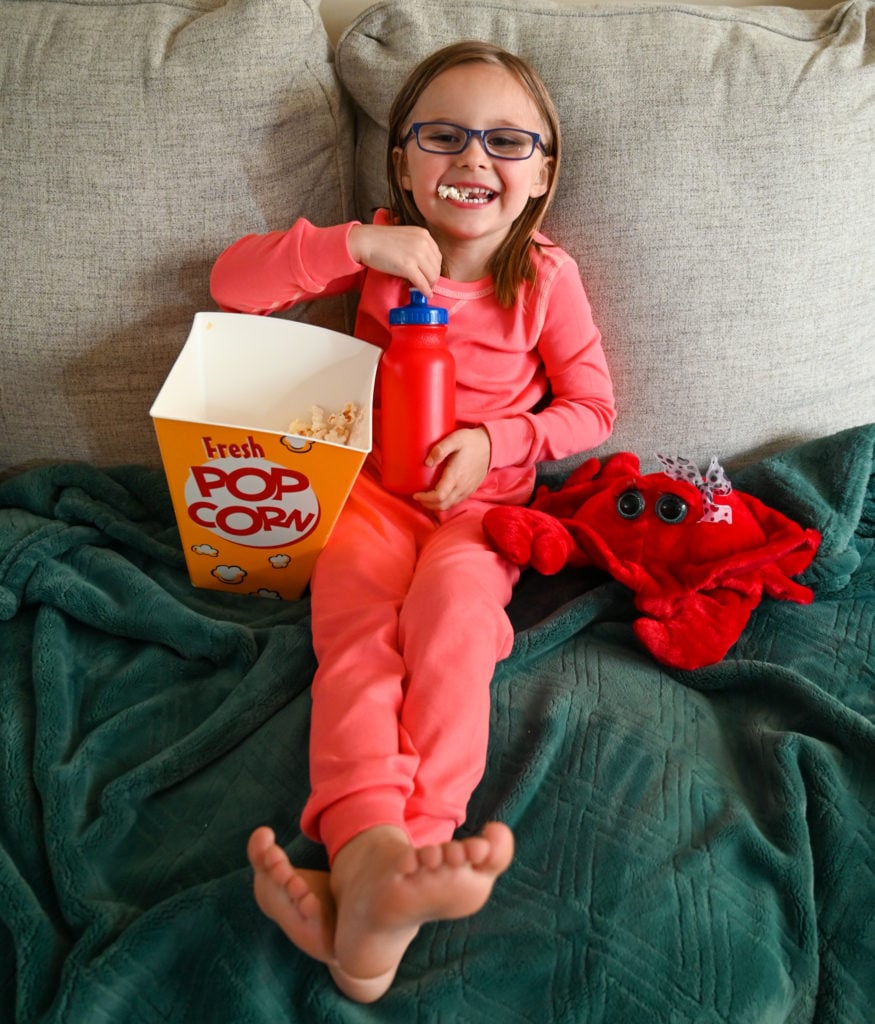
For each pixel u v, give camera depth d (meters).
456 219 1.03
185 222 1.09
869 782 0.81
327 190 1.15
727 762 0.84
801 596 0.97
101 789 0.79
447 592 0.86
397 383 0.97
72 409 1.13
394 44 1.11
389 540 1.01
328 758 0.72
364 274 1.12
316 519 0.95
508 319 1.10
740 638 0.99
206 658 0.93
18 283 1.07
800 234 1.09
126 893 0.71
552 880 0.72
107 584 0.99
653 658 0.96
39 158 1.05
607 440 1.17
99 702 0.88
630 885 0.71
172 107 1.06
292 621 0.99
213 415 1.06
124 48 1.06
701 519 0.99
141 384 1.13
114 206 1.07
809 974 0.70
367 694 0.77
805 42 1.13
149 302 1.10
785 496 1.05
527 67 1.02
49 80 1.05
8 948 0.67
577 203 1.10
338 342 1.04
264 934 0.66
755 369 1.13
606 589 1.01
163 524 1.12
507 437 1.04
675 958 0.67
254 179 1.10
